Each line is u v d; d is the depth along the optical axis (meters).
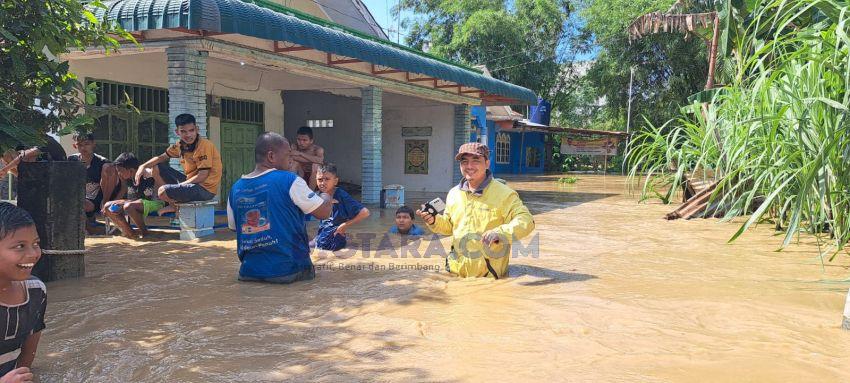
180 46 8.66
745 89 8.66
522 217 5.04
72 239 5.07
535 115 36.91
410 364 2.99
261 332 3.53
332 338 3.42
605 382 2.75
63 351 3.19
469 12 38.69
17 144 4.84
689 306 4.16
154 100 11.88
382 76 13.41
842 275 5.32
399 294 4.51
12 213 2.36
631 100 36.38
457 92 16.56
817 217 7.16
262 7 8.84
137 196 8.27
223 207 12.54
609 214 11.30
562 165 40.34
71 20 5.27
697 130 11.01
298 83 14.01
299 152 9.82
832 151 5.95
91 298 4.38
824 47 6.02
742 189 9.08
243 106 14.41
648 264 5.90
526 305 4.20
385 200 12.77
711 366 2.96
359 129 18.44
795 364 2.99
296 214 5.00
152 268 5.59
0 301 2.46
